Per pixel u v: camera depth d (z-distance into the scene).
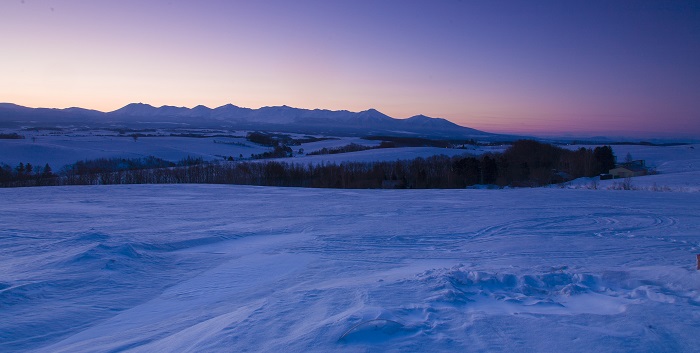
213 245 13.98
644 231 16.31
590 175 59.19
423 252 12.30
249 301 7.11
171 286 8.66
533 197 30.05
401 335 4.05
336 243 14.05
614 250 12.27
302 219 20.53
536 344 3.85
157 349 4.55
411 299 5.44
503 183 52.09
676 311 4.85
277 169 56.22
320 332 4.13
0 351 5.35
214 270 10.10
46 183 48.00
